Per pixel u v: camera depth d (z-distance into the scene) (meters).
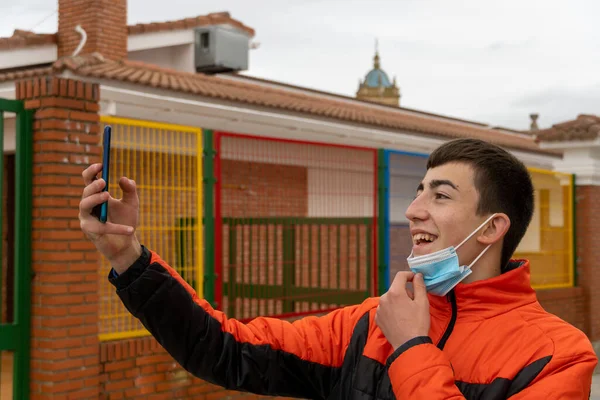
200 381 6.27
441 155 1.75
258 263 7.82
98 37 11.61
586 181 11.10
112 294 5.94
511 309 1.66
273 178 10.43
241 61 12.97
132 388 5.75
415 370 1.51
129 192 1.77
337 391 1.86
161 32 12.46
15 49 11.30
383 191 8.36
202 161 6.43
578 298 10.90
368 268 8.38
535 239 10.77
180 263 6.27
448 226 1.68
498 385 1.55
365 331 1.85
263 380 1.91
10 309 9.23
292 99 11.52
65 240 5.31
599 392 8.43
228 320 1.96
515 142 17.39
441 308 1.71
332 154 9.77
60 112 5.30
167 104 8.58
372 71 51.50
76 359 5.34
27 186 5.32
